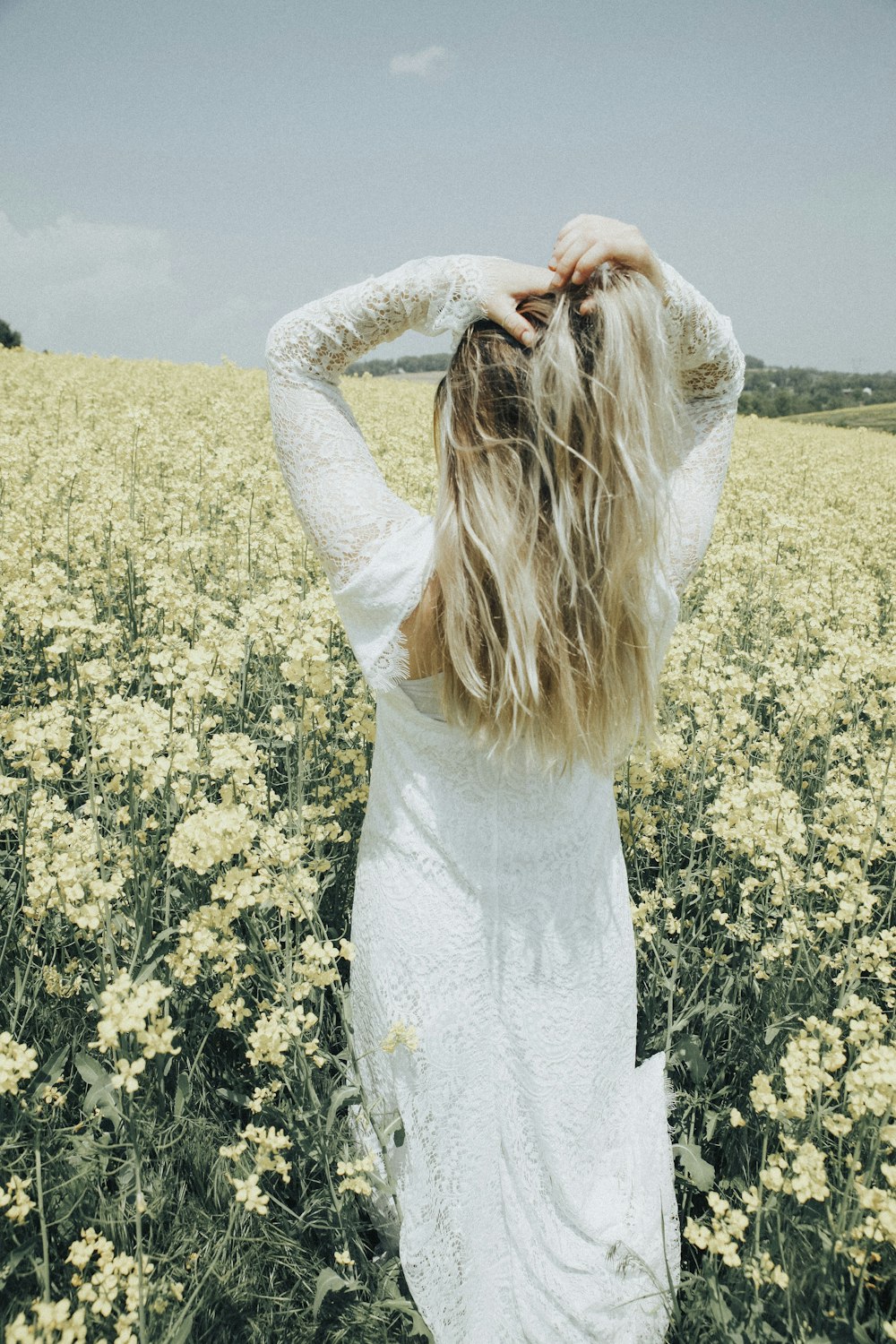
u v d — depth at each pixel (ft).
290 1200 6.63
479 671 4.71
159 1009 5.74
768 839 7.84
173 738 7.45
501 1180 6.05
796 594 16.76
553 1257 6.07
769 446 54.75
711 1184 6.73
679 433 4.55
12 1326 4.45
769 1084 5.63
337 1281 5.67
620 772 8.89
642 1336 6.08
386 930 5.70
